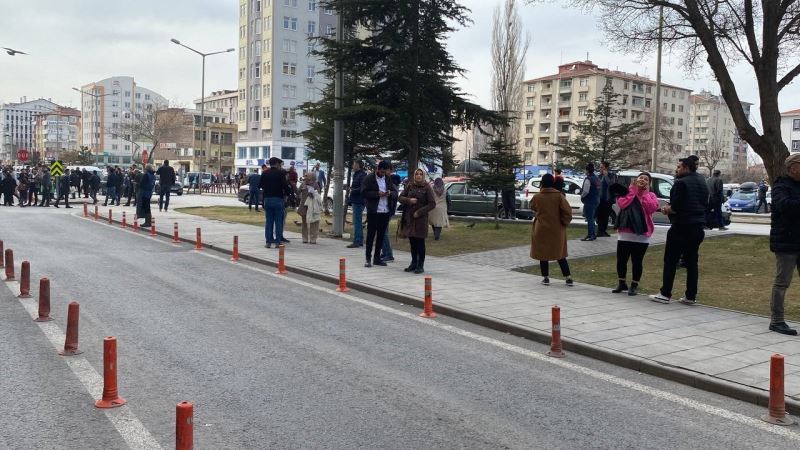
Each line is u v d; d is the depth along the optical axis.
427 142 18.27
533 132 100.81
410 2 15.32
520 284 10.32
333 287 10.15
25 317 7.46
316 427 4.41
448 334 7.23
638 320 7.74
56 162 29.19
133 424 4.39
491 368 5.93
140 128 79.31
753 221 28.22
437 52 15.95
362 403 4.89
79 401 4.80
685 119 107.44
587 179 15.79
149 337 6.70
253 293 9.42
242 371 5.62
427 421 4.56
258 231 18.58
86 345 6.33
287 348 6.41
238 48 85.62
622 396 5.22
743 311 8.37
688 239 8.69
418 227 11.16
